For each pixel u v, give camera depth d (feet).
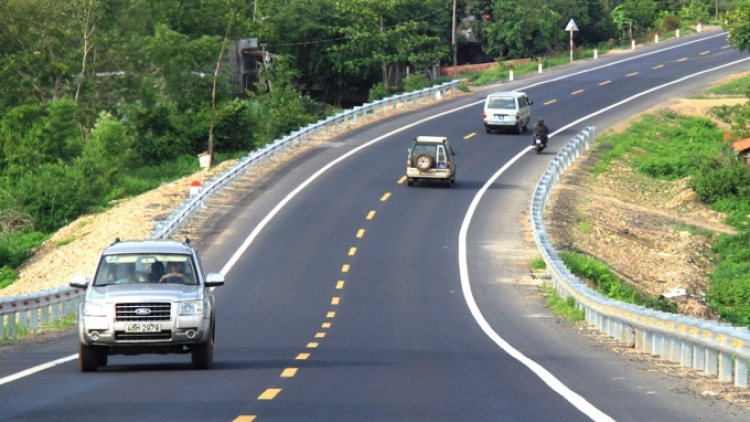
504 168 255.09
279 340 106.32
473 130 304.91
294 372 73.61
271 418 51.26
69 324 122.72
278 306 138.62
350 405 56.39
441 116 329.11
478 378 70.64
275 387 64.44
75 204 248.52
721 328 71.41
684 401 61.05
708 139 305.12
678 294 176.65
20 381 69.87
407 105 350.23
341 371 74.74
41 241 221.87
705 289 185.98
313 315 130.72
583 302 125.80
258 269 166.50
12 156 310.45
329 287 153.28
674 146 298.15
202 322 73.87
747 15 333.83
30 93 358.43
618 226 216.33
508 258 176.86
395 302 142.31
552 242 190.19
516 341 105.81
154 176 313.53
